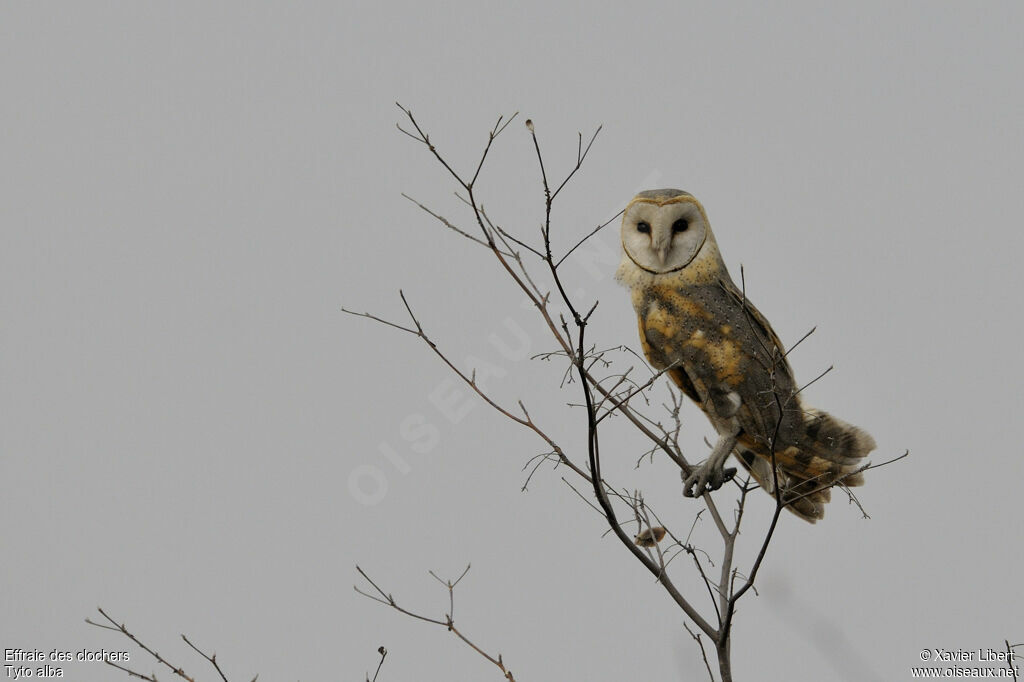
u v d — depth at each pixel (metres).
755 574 7.82
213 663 8.12
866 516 8.37
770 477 11.49
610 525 7.89
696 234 11.59
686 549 8.14
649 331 11.64
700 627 8.03
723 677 7.95
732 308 11.49
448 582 8.48
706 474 10.82
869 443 11.11
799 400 11.38
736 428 11.29
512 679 8.18
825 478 11.21
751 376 11.20
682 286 11.55
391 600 8.39
